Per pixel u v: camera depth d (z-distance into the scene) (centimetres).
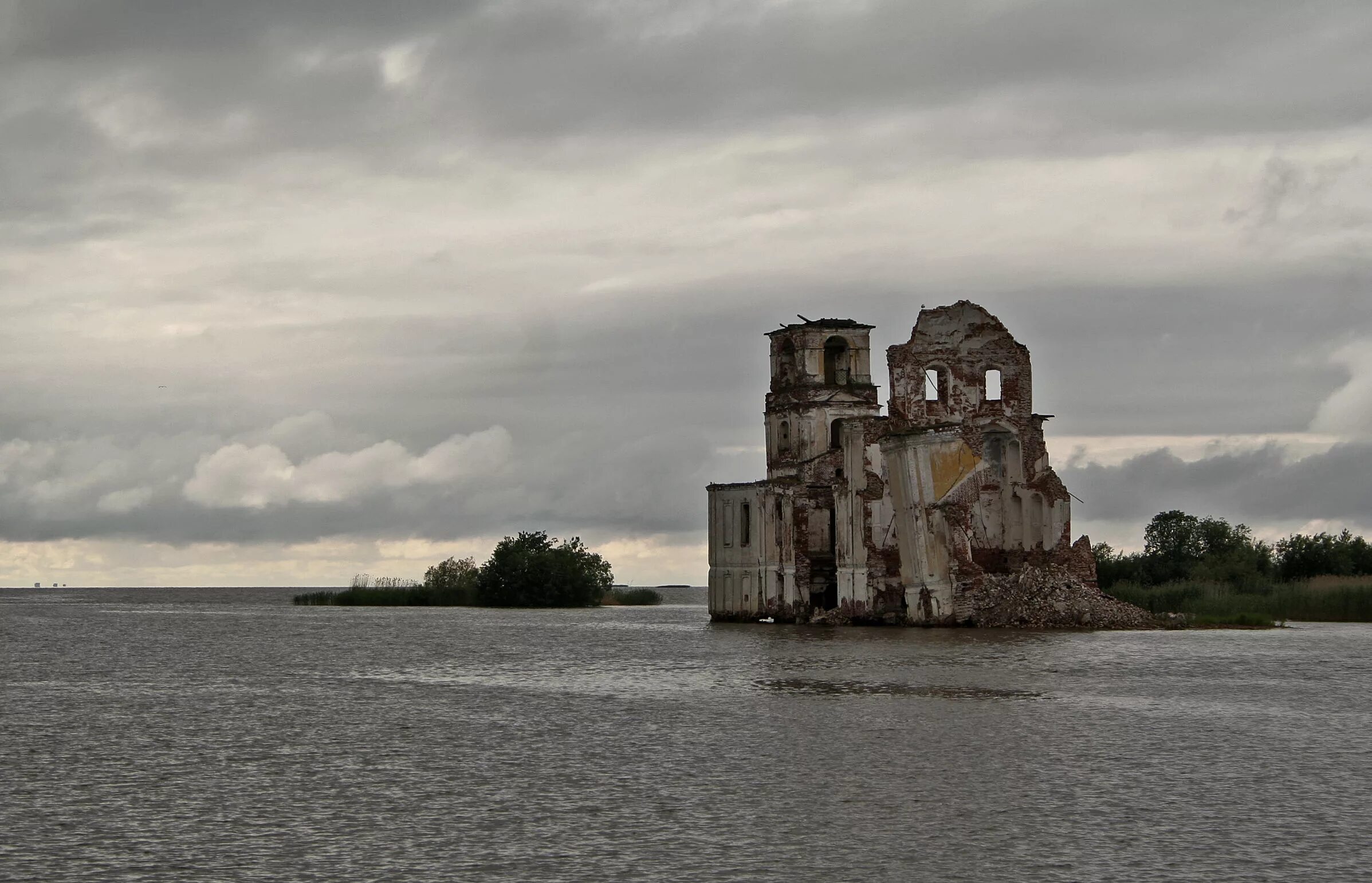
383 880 2947
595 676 6950
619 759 4275
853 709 5244
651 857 3105
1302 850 3109
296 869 3030
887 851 3131
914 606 9888
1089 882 2898
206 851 3180
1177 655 7381
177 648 9700
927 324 10100
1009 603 9638
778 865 3038
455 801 3684
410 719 5312
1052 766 4050
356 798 3731
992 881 2912
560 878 2952
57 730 5059
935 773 3956
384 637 10819
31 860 3109
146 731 5006
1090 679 6194
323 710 5628
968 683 6097
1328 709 5172
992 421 10031
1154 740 4484
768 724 4912
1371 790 3712
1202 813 3456
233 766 4234
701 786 3825
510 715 5375
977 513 10100
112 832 3359
